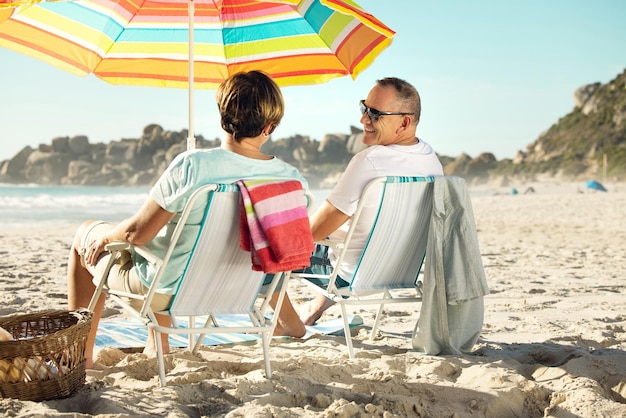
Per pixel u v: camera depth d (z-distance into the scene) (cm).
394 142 319
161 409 230
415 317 449
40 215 2145
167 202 247
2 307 448
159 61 396
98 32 377
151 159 13988
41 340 236
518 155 14800
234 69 405
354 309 477
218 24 390
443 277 311
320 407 244
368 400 250
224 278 267
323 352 327
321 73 397
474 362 302
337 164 16050
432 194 311
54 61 373
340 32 375
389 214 303
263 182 251
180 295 263
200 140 12056
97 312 298
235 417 223
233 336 366
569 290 564
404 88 314
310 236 259
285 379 267
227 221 253
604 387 271
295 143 16262
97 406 230
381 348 345
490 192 7612
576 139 13875
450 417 238
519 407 254
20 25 358
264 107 255
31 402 233
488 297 524
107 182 13700
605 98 14100
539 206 2577
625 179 11625
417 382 271
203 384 259
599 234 1230
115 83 394
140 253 259
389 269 325
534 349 327
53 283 572
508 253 885
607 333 377
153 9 378
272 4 376
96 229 287
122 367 289
